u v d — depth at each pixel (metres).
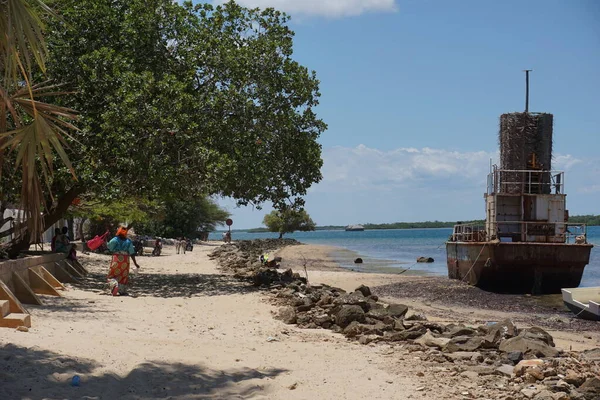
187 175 21.11
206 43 22.73
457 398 7.65
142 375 7.92
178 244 52.97
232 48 23.28
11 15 7.29
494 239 28.89
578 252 27.11
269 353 10.18
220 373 8.38
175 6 23.23
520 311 21.33
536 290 26.95
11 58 7.76
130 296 17.38
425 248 87.56
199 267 33.50
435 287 28.03
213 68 23.00
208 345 10.44
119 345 9.59
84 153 20.20
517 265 27.11
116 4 22.83
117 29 22.06
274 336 11.99
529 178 29.25
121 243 17.61
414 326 12.74
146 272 28.58
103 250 41.69
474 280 28.58
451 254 32.34
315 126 24.72
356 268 44.38
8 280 13.34
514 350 10.38
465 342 11.09
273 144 23.91
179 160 20.52
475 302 23.56
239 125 22.44
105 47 20.98
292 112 23.69
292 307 16.06
